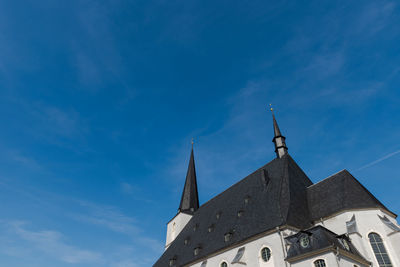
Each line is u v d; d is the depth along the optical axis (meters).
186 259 42.03
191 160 73.44
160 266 47.31
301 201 35.88
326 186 36.53
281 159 43.38
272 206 35.28
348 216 30.47
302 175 41.97
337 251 23.84
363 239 28.52
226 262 34.41
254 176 45.75
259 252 30.78
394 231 27.62
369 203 30.59
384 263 26.98
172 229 58.84
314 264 24.59
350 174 35.53
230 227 38.91
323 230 26.23
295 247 27.00
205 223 47.41
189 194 63.97
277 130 48.16
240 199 43.50
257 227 33.72
